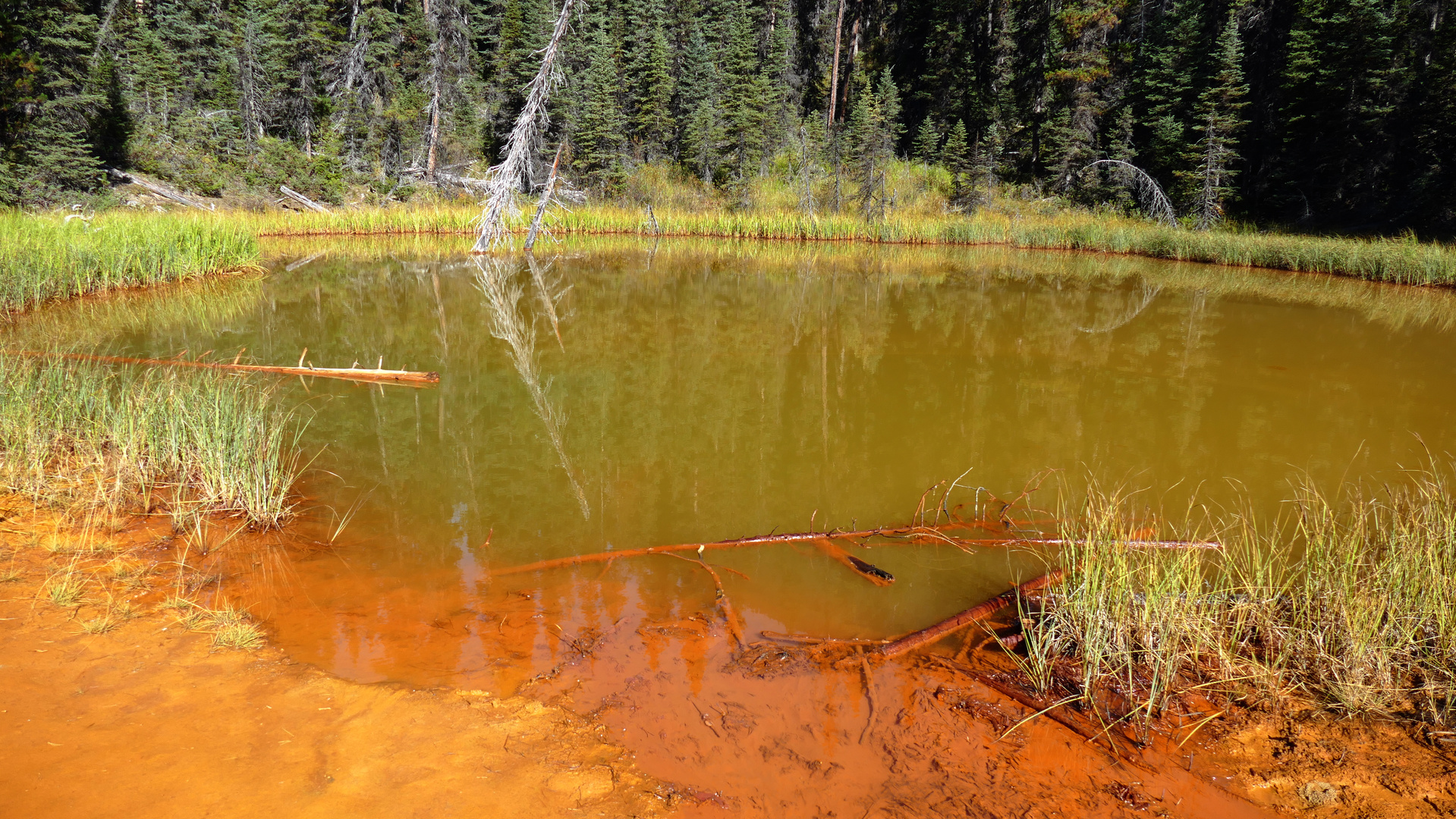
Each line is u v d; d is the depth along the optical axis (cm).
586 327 1183
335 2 3594
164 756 259
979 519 509
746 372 912
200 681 305
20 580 376
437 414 731
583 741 281
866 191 3191
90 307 1236
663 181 3556
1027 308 1388
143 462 532
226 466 502
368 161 3334
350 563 429
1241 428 709
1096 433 695
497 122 3519
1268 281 1847
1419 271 1766
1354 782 271
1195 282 1805
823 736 291
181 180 2811
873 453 639
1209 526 496
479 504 527
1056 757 284
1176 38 3225
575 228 2969
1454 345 1090
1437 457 632
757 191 3481
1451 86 2380
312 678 312
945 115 3931
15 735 265
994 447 658
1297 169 2997
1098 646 326
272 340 1048
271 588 395
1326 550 401
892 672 339
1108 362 967
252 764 258
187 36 3266
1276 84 3241
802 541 475
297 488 544
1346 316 1324
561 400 789
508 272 1864
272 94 3272
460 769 262
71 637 330
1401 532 416
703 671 332
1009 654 352
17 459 505
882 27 4534
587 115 3350
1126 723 305
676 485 569
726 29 4141
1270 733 300
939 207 3416
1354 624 337
